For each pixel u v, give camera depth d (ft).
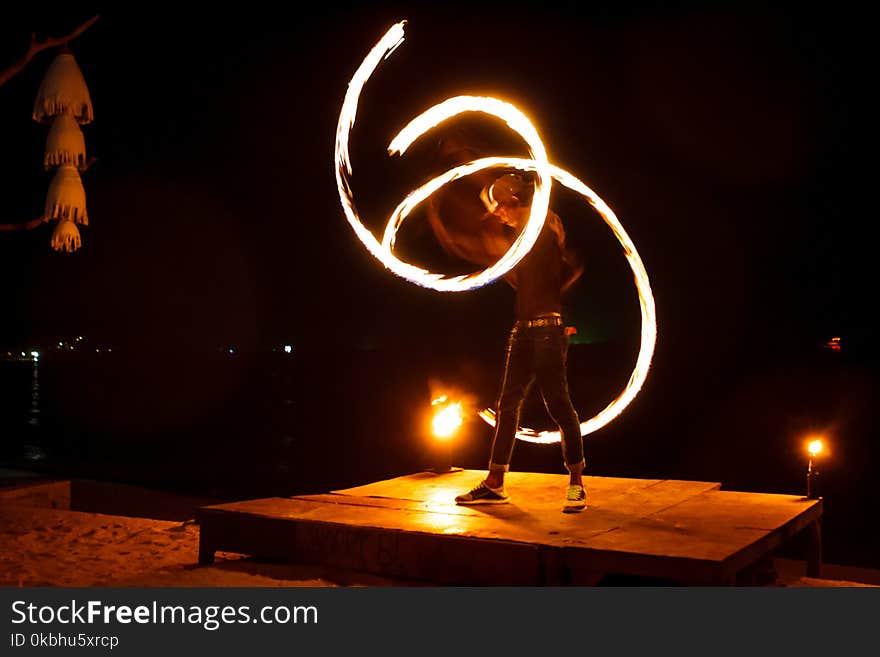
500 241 20.06
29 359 606.96
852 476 59.62
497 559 14.28
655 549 13.43
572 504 16.85
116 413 136.98
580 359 287.69
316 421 116.78
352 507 17.62
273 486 52.37
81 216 27.86
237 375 329.31
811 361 257.55
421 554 14.97
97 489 41.09
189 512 33.65
